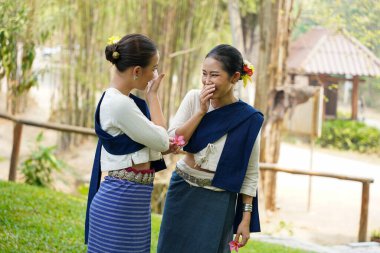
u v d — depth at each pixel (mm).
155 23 10750
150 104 2879
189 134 2977
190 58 11633
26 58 7348
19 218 5188
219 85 2908
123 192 2785
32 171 8102
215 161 3014
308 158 16891
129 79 2781
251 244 6113
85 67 12523
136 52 2740
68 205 6246
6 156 11789
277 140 9594
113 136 2773
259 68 9609
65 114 13016
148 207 2891
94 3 11953
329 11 10711
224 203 3055
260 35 9602
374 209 11305
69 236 4906
